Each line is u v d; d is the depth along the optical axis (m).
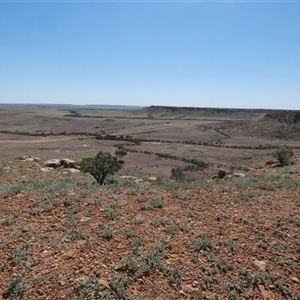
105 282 4.23
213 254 5.06
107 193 8.30
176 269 4.59
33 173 13.31
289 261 4.94
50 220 6.34
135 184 10.02
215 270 4.65
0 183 10.55
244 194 8.36
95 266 4.62
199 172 34.34
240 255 5.10
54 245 5.21
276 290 4.31
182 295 4.10
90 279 4.25
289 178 11.20
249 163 41.53
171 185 9.66
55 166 16.27
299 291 4.30
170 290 4.18
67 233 5.71
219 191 8.80
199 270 4.64
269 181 10.31
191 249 5.23
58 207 7.11
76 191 8.50
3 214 6.61
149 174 30.94
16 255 4.85
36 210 6.79
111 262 4.75
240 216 6.72
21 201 7.49
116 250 5.14
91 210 6.98
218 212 6.96
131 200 7.80
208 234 5.76
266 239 5.64
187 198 8.05
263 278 4.48
